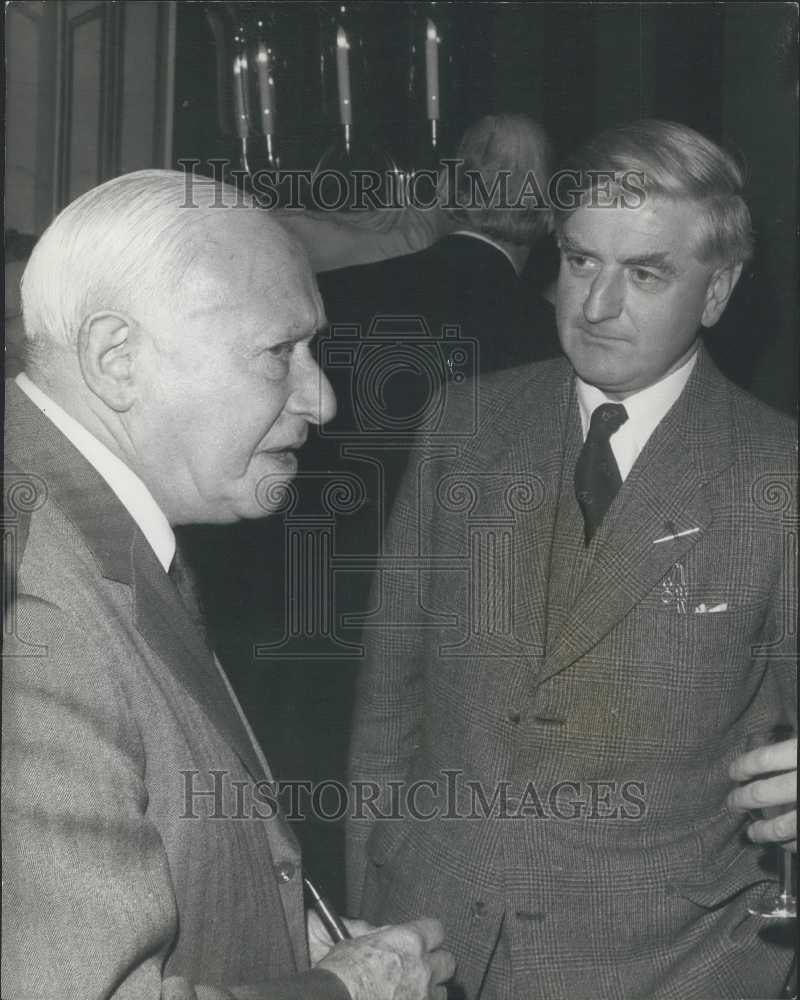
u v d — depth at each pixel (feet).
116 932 2.78
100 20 4.09
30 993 2.75
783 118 4.04
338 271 4.22
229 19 4.18
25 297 3.22
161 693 3.13
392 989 3.46
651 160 3.98
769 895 4.03
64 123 4.08
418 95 4.25
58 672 2.94
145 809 3.02
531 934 4.06
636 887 4.03
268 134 4.25
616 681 4.02
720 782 4.06
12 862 2.81
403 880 4.20
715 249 3.97
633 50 4.18
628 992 4.01
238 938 3.29
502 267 4.19
